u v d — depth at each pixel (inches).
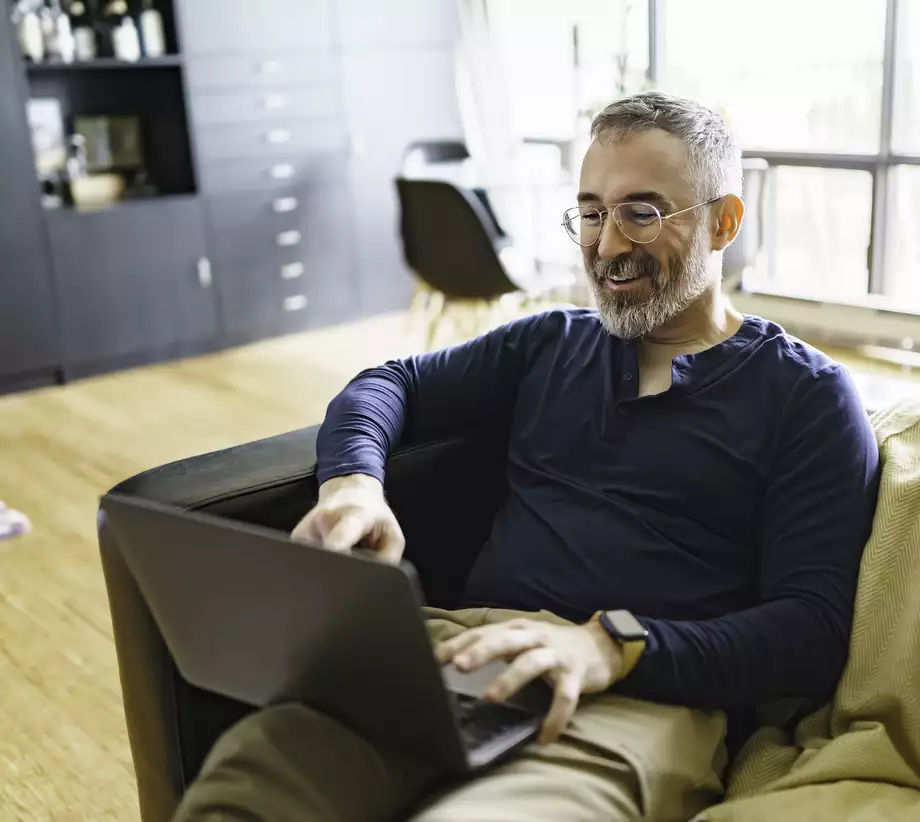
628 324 58.0
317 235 209.9
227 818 41.1
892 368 165.0
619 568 55.6
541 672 44.5
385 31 211.3
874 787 45.3
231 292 201.3
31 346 180.9
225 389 177.2
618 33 206.5
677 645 47.7
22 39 181.6
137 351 192.4
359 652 39.5
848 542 50.9
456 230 162.7
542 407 62.3
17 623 105.0
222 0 190.9
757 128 195.9
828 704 50.9
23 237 177.3
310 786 42.2
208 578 42.4
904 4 170.1
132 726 58.1
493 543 61.3
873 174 179.5
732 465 55.0
